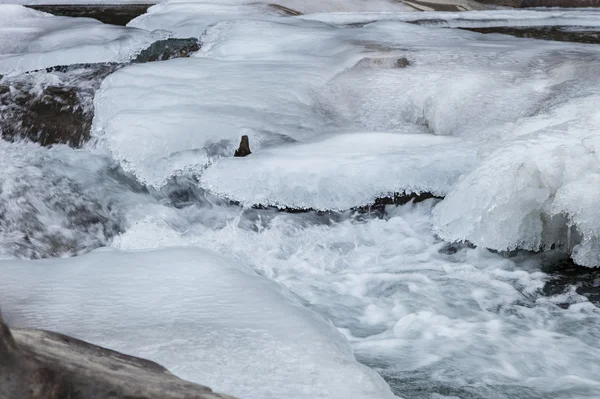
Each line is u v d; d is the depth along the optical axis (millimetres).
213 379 3328
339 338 3971
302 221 7160
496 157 6656
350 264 6566
